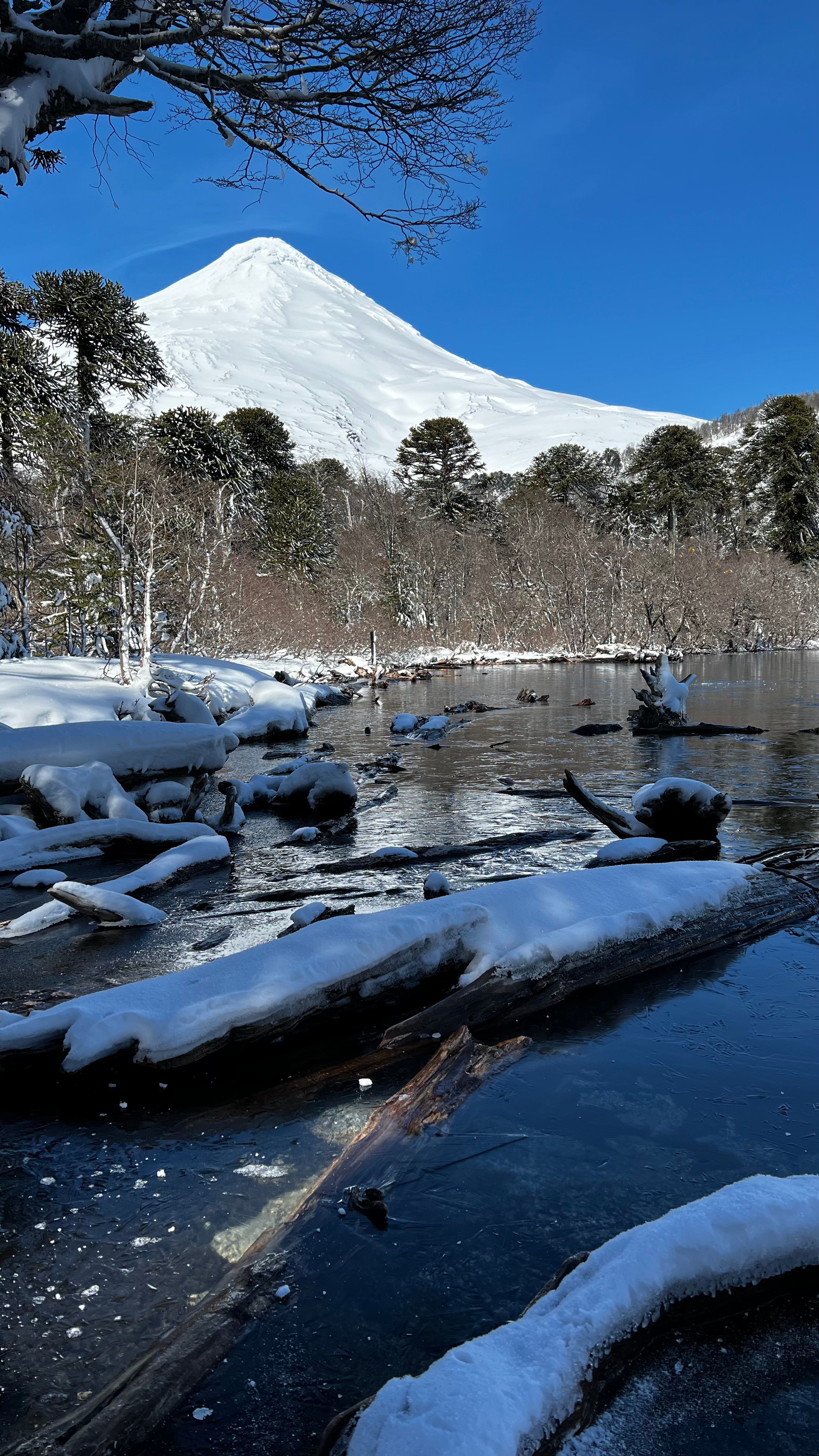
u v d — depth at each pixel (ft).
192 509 91.09
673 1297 7.73
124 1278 8.98
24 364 80.18
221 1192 10.54
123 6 19.90
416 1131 11.61
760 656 167.22
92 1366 7.77
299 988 14.24
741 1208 8.31
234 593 111.14
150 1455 6.77
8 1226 9.89
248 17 20.72
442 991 16.17
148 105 21.21
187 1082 13.37
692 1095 12.73
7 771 32.42
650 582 179.42
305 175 23.53
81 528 76.07
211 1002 13.65
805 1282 8.28
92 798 31.42
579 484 240.12
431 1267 8.98
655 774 43.19
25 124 19.45
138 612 80.84
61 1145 11.71
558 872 21.49
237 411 172.24
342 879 25.35
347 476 262.26
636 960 17.43
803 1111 12.23
